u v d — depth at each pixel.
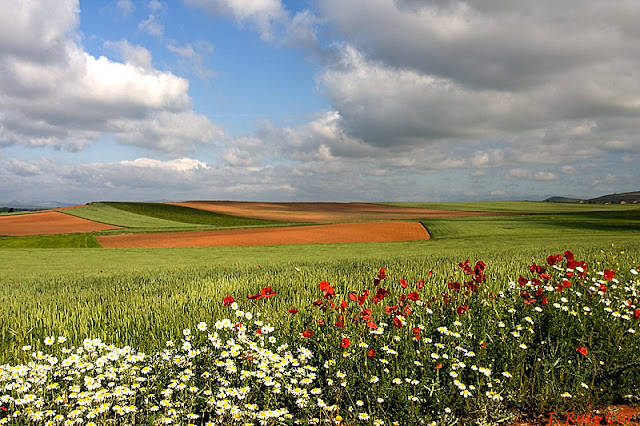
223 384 3.84
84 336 6.03
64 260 28.05
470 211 110.56
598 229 48.00
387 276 10.15
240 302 7.63
